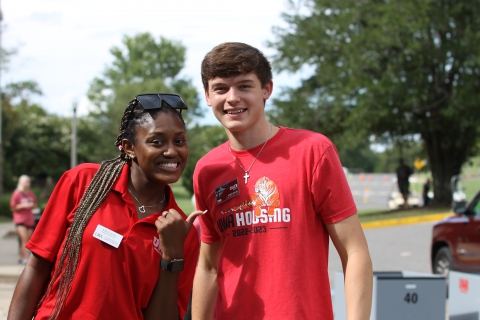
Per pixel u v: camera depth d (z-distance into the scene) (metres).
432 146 25.00
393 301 4.90
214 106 2.94
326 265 2.91
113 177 2.86
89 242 2.73
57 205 2.83
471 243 8.80
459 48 21.47
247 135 2.94
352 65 22.45
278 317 2.73
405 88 21.80
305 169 2.82
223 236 2.97
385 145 26.23
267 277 2.79
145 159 2.81
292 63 25.17
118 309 2.73
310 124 25.69
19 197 12.54
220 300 2.95
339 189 2.81
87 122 57.12
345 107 24.06
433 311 4.95
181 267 2.83
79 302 2.73
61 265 2.73
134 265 2.78
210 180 3.03
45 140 53.72
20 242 12.67
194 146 57.34
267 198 2.83
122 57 78.81
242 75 2.87
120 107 57.84
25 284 2.79
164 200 3.00
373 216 21.12
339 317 5.29
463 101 21.22
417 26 21.20
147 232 2.84
